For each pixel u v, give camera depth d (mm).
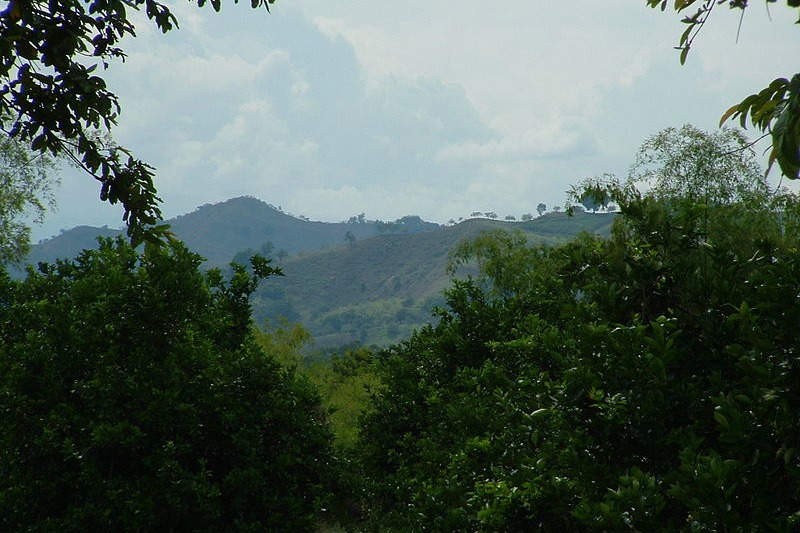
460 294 16562
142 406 11359
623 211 6574
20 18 5918
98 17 6664
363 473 15820
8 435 10969
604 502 4871
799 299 4926
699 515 4285
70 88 6348
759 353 4887
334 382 32781
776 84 2701
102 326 11969
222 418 11742
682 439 4957
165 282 12344
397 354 18125
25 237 34500
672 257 6320
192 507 11016
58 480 10898
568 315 6320
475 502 7148
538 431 6547
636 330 5527
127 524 10508
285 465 12031
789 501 4418
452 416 11953
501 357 13023
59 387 11297
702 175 26734
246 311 14328
